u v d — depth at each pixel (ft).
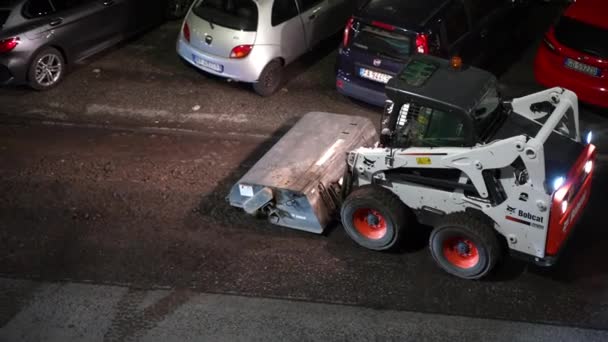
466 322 24.03
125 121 35.58
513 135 24.18
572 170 23.38
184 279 26.30
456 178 24.70
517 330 23.66
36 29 35.70
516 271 25.98
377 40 32.94
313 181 26.96
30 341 23.88
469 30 34.68
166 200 30.30
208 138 34.22
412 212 26.20
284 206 27.45
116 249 27.78
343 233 28.12
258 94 37.42
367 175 26.21
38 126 35.19
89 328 24.34
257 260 27.02
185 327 24.29
